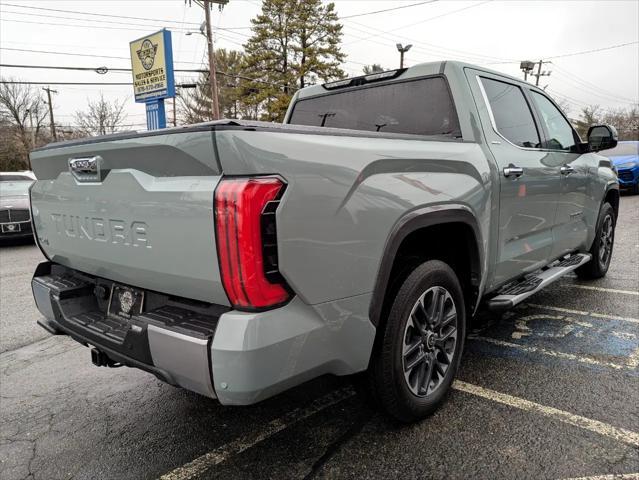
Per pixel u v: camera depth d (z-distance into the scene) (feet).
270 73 127.95
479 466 7.31
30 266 26.40
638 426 8.20
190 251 5.96
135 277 7.18
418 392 8.32
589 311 14.37
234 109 148.56
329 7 127.44
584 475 7.00
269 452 7.99
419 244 9.11
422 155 7.89
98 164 7.11
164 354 6.13
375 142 7.19
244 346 5.49
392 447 7.89
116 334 7.40
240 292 5.58
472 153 9.31
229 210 5.44
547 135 13.06
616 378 9.98
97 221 7.49
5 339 14.62
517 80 12.34
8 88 147.95
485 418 8.61
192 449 8.26
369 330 7.00
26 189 36.68
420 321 8.29
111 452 8.30
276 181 5.61
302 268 5.92
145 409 9.80
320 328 6.26
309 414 9.15
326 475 7.30
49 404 10.21
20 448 8.55
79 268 8.77
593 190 15.53
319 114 12.89
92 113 157.89
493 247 9.95
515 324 13.48
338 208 6.31
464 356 11.37
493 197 9.70
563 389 9.59
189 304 6.71
